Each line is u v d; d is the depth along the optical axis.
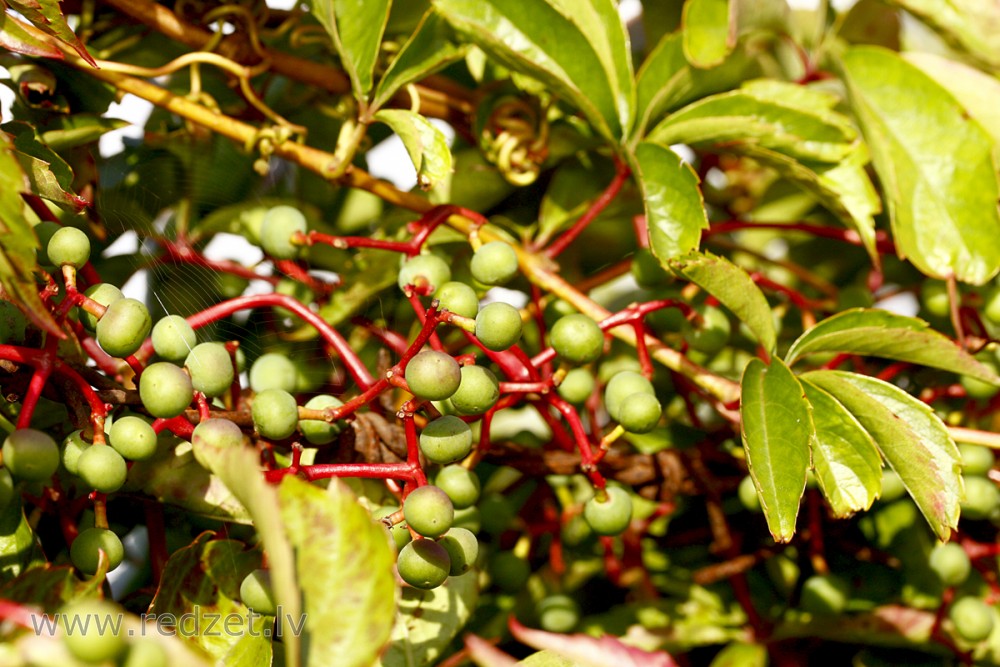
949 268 0.28
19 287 0.21
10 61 0.27
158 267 0.29
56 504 0.25
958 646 0.29
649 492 0.28
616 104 0.28
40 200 0.25
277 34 0.29
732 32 0.28
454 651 0.28
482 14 0.27
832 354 0.27
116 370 0.26
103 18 0.29
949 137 0.29
